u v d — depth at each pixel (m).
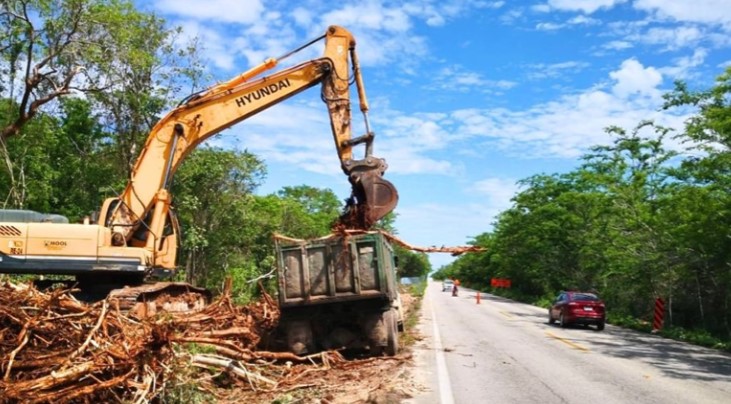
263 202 41.16
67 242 14.08
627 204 30.97
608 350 17.25
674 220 24.08
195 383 8.74
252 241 31.77
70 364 7.35
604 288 38.28
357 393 9.84
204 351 10.80
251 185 28.39
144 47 24.23
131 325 8.97
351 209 14.59
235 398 9.41
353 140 15.50
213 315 13.48
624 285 32.59
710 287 25.31
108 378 7.55
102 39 23.44
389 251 15.23
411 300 47.03
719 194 19.98
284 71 15.95
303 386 10.30
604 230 36.44
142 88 24.41
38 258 13.87
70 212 26.19
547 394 10.21
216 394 9.18
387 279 13.59
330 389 10.14
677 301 27.25
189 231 25.38
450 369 12.68
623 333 24.05
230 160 26.86
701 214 20.22
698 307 26.12
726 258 21.56
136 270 14.38
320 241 13.53
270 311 16.22
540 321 29.09
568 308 25.19
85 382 7.27
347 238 13.41
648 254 28.17
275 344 14.00
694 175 20.69
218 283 27.08
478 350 16.20
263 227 34.00
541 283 58.28
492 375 12.05
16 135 24.80
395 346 13.78
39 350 7.72
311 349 13.52
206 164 25.97
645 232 28.52
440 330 22.17
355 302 13.66
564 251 48.03
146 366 7.72
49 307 8.30
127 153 25.42
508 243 65.81
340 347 13.80
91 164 26.78
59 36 22.75
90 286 14.73
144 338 8.02
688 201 20.91
